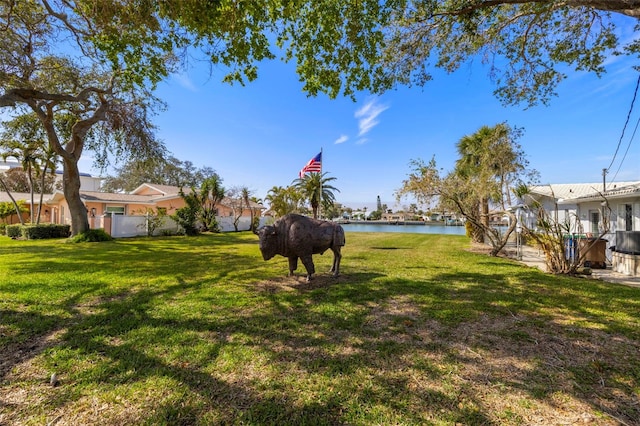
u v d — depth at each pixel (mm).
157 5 5027
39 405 2277
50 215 31625
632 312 4465
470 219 11562
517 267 8617
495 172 11164
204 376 2682
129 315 4301
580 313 4430
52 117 14422
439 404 2295
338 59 6543
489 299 5156
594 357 3062
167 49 5969
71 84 12523
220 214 31766
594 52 7625
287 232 6223
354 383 2578
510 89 8680
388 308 4656
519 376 2701
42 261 9188
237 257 10523
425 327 3887
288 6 5426
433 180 10836
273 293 5543
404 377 2684
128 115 14477
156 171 41312
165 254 11258
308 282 6391
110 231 19109
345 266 8602
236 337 3535
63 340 3449
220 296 5320
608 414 2178
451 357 3064
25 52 8469
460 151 16656
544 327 3881
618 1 4551
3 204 27875
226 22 5109
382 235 24016
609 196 9281
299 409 2236
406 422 2094
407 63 7824
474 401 2334
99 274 7199
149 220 20656
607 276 7398
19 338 3488
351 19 6039
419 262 9453
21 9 7547
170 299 5113
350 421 2109
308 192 32312
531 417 2150
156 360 2969
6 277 6719
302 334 3639
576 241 8477
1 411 2213
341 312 4445
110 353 3117
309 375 2707
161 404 2285
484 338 3543
